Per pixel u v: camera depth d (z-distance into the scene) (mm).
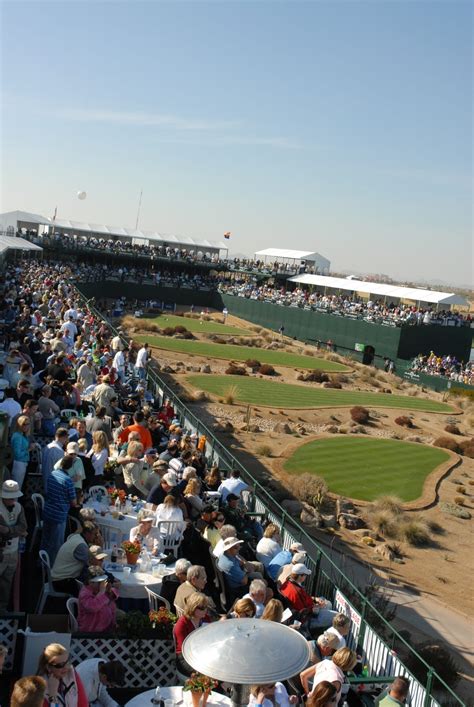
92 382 27594
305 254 130625
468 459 49375
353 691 12578
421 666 21109
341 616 12055
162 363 67562
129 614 11062
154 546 14484
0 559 11617
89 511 13938
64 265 98438
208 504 18062
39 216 119562
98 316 54969
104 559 13406
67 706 8500
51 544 13859
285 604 14125
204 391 57906
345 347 92250
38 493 16859
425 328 88500
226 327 98188
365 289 106625
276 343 89312
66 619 10969
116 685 9734
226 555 14094
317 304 98250
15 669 10789
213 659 7680
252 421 51000
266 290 111938
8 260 78500
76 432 19359
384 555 30734
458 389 75625
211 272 123500
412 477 42469
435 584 28969
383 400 66750
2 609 11758
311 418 54781
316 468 41500
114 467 18516
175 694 10102
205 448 27719
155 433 23719
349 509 35156
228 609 13758
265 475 38469
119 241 123438
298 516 33156
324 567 27938
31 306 40844
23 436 15453
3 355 26422
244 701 9070
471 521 36969
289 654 7820
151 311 104938
